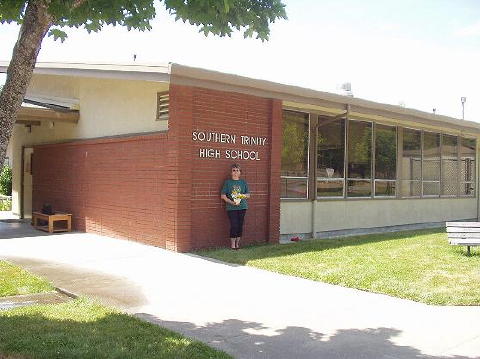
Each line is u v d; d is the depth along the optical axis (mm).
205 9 5910
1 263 8758
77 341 4910
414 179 16781
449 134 18438
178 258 9508
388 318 6016
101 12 5922
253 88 10148
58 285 7363
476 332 5527
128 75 9922
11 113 4773
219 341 5168
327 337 5328
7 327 5320
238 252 10109
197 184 10297
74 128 13820
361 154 14742
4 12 5707
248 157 11172
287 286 7516
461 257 9789
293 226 12773
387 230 15594
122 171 11766
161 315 6016
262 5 6234
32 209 15867
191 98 10102
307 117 13078
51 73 11734
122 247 10664
